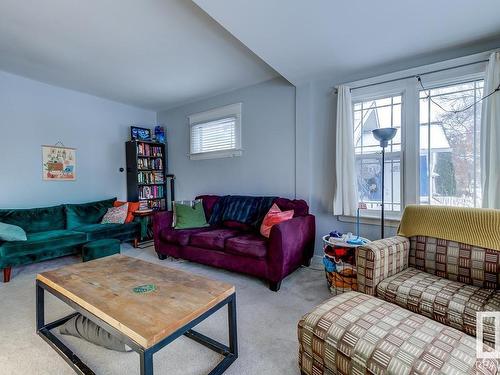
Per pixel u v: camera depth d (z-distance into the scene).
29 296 2.29
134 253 3.59
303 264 2.96
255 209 3.22
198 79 3.49
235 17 1.88
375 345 1.02
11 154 3.36
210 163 4.24
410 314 1.23
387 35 2.14
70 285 1.52
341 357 1.07
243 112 3.81
